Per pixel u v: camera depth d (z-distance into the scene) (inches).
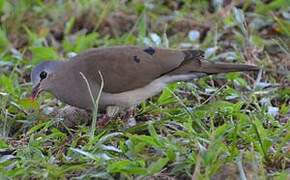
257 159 422.6
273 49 598.2
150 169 412.2
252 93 517.3
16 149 463.2
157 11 673.6
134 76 491.8
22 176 422.9
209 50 577.6
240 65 496.7
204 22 644.7
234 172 410.3
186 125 454.3
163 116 500.4
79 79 496.1
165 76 496.1
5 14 671.8
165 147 435.5
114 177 420.2
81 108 507.2
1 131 500.1
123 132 472.7
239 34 604.1
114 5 669.9
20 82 577.9
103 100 496.7
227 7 644.7
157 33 644.1
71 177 425.7
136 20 661.3
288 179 408.2
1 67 593.3
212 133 436.8
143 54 495.5
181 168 419.5
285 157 432.1
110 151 443.2
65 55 618.5
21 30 667.4
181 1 684.1
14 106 518.9
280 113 500.1
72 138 475.8
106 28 661.9
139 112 509.7
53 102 537.6
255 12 650.2
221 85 548.1
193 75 496.7
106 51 501.0
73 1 681.0
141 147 435.8
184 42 620.4
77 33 652.1
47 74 503.8
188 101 519.8
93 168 423.2
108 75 492.1
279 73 559.2
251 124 454.9
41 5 684.7
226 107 489.4
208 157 411.2
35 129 482.0
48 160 438.0
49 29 662.5
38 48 591.2
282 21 622.2
